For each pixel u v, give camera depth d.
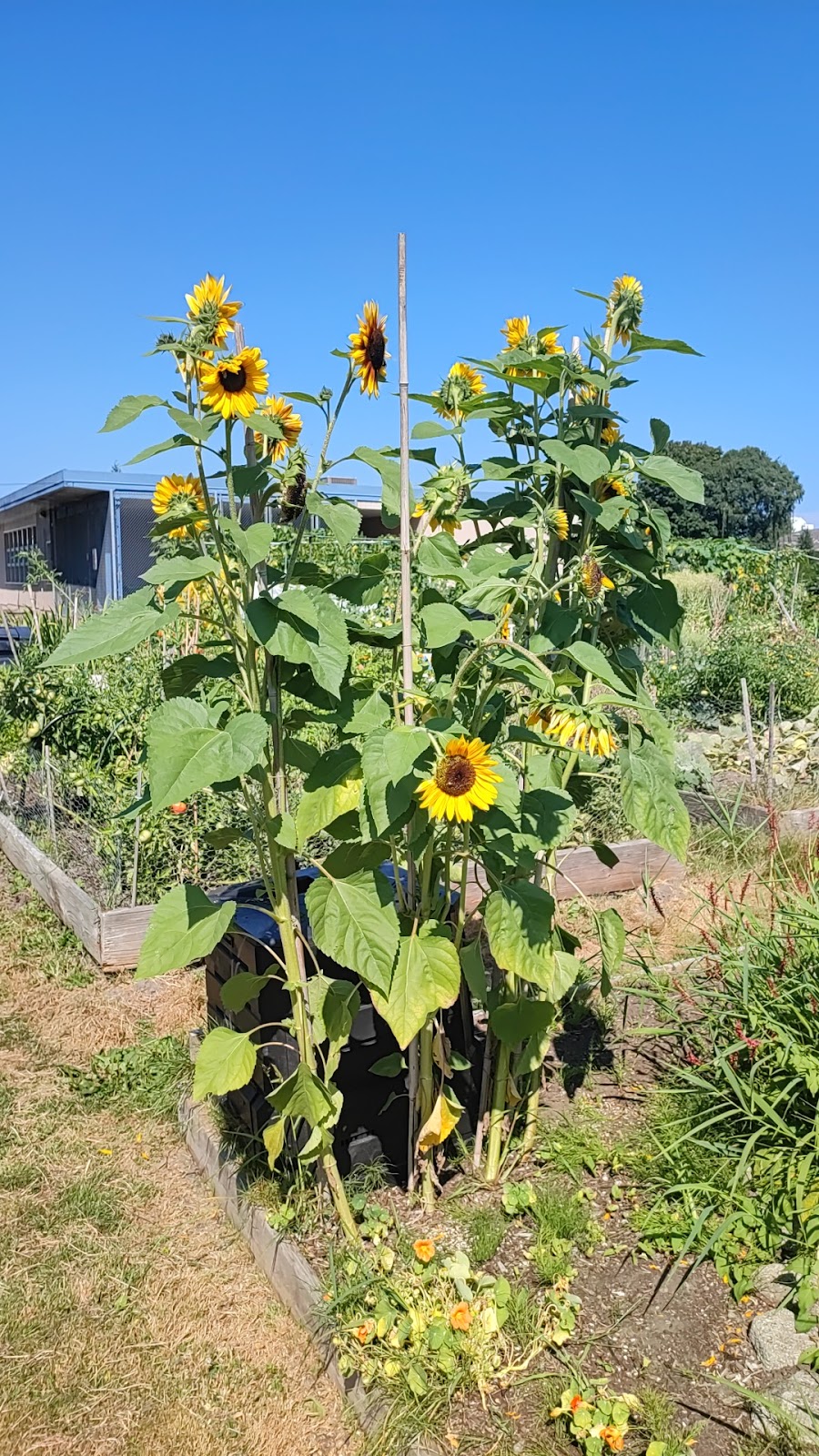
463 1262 2.68
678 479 2.88
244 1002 2.75
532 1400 2.38
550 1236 2.84
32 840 6.65
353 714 2.63
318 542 7.18
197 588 2.64
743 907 4.08
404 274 2.46
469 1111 3.28
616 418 2.93
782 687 10.14
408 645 2.57
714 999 3.64
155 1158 3.55
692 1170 3.02
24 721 7.53
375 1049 3.06
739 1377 2.41
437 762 2.18
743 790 7.04
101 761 6.98
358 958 2.42
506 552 3.15
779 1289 2.66
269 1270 2.92
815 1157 2.87
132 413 2.25
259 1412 2.49
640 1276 2.75
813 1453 2.17
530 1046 3.04
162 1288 2.91
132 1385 2.59
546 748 3.02
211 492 2.94
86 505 23.72
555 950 2.97
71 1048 4.29
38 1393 2.57
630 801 2.66
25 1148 3.58
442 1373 2.41
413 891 2.80
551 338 3.14
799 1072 2.92
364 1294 2.61
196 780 2.16
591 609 3.01
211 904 2.61
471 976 2.87
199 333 2.25
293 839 2.50
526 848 2.58
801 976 3.30
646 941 4.39
